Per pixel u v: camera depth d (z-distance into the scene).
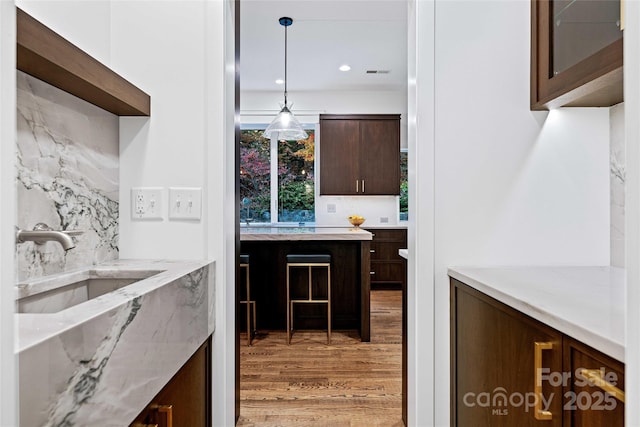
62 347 0.63
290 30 3.94
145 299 0.92
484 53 1.54
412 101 1.61
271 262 3.85
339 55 4.61
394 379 2.63
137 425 0.91
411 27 1.62
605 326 0.77
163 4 1.52
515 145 1.54
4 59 0.39
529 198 1.54
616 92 1.31
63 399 0.64
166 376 1.04
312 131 6.25
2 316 0.38
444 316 1.54
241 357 3.06
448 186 1.54
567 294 1.05
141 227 1.52
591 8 1.18
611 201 1.52
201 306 1.35
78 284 1.27
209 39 1.51
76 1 1.32
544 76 1.45
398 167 5.88
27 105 1.09
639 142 0.41
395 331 3.75
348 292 3.87
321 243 3.85
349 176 5.88
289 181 6.26
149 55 1.52
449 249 1.54
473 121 1.54
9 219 0.39
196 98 1.52
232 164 1.66
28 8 1.12
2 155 0.38
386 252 5.74
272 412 2.18
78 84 1.15
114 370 0.79
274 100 6.05
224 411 1.52
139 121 1.52
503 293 1.08
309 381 2.60
